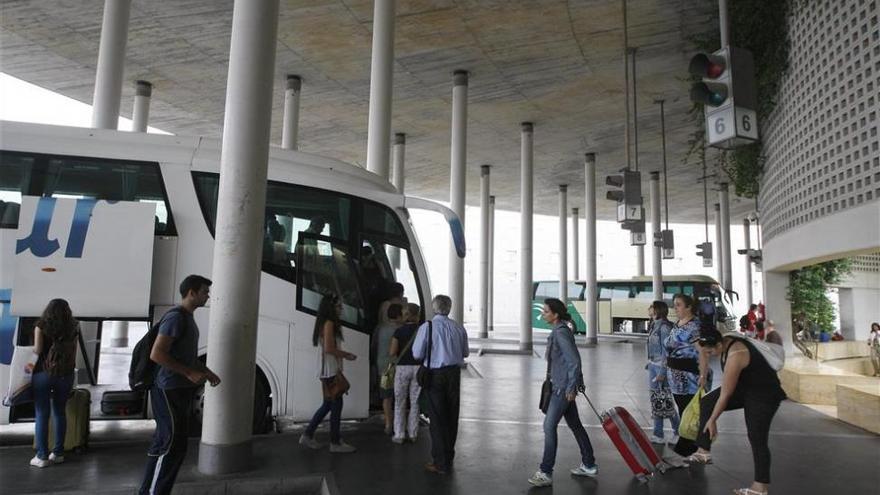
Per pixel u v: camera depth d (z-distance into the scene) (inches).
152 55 644.1
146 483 182.2
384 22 511.5
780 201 442.9
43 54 638.5
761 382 201.3
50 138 276.4
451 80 718.5
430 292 314.8
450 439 236.2
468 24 586.9
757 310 676.1
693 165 1082.7
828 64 352.2
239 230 222.1
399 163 923.4
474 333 1417.3
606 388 475.8
